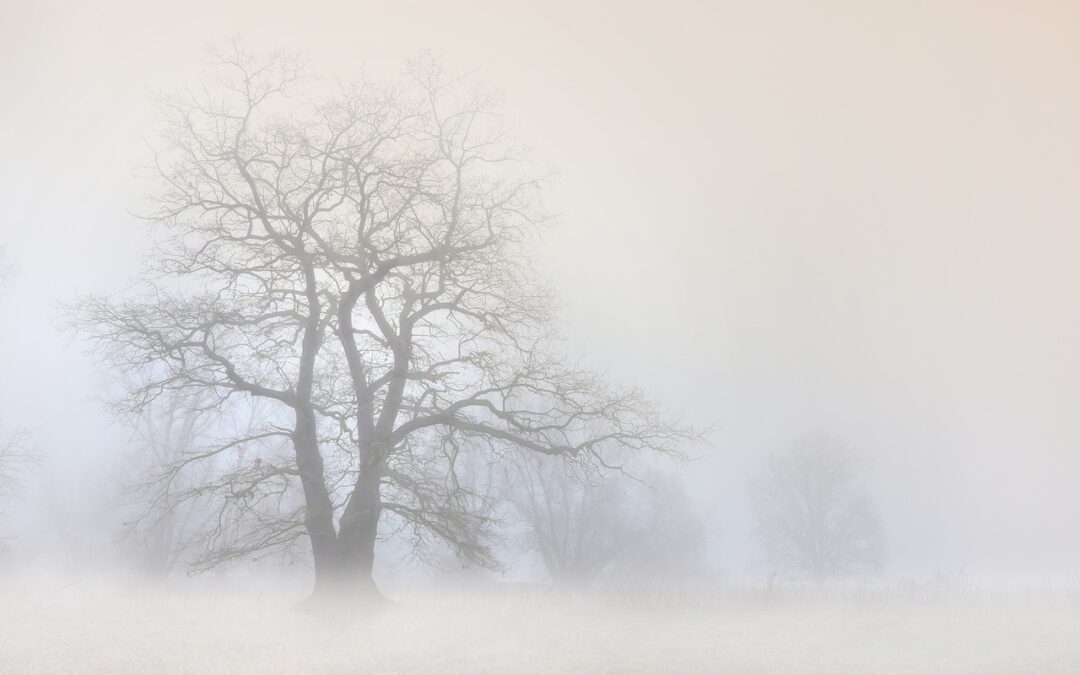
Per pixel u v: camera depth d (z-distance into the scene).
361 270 23.16
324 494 22.61
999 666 14.16
